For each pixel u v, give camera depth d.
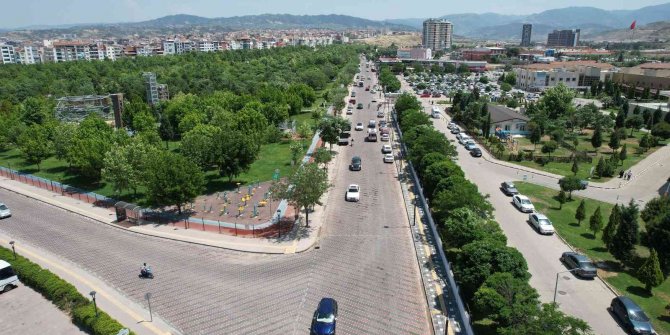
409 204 63.34
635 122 109.25
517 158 87.75
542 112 113.69
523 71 199.75
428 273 44.44
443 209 50.47
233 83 164.25
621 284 43.28
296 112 138.00
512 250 37.53
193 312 39.00
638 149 93.06
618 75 181.38
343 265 46.62
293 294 41.44
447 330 35.09
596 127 98.38
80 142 75.50
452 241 46.12
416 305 39.47
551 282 43.28
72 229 57.75
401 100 119.62
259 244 51.56
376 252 49.28
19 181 78.88
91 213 62.78
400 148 96.69
